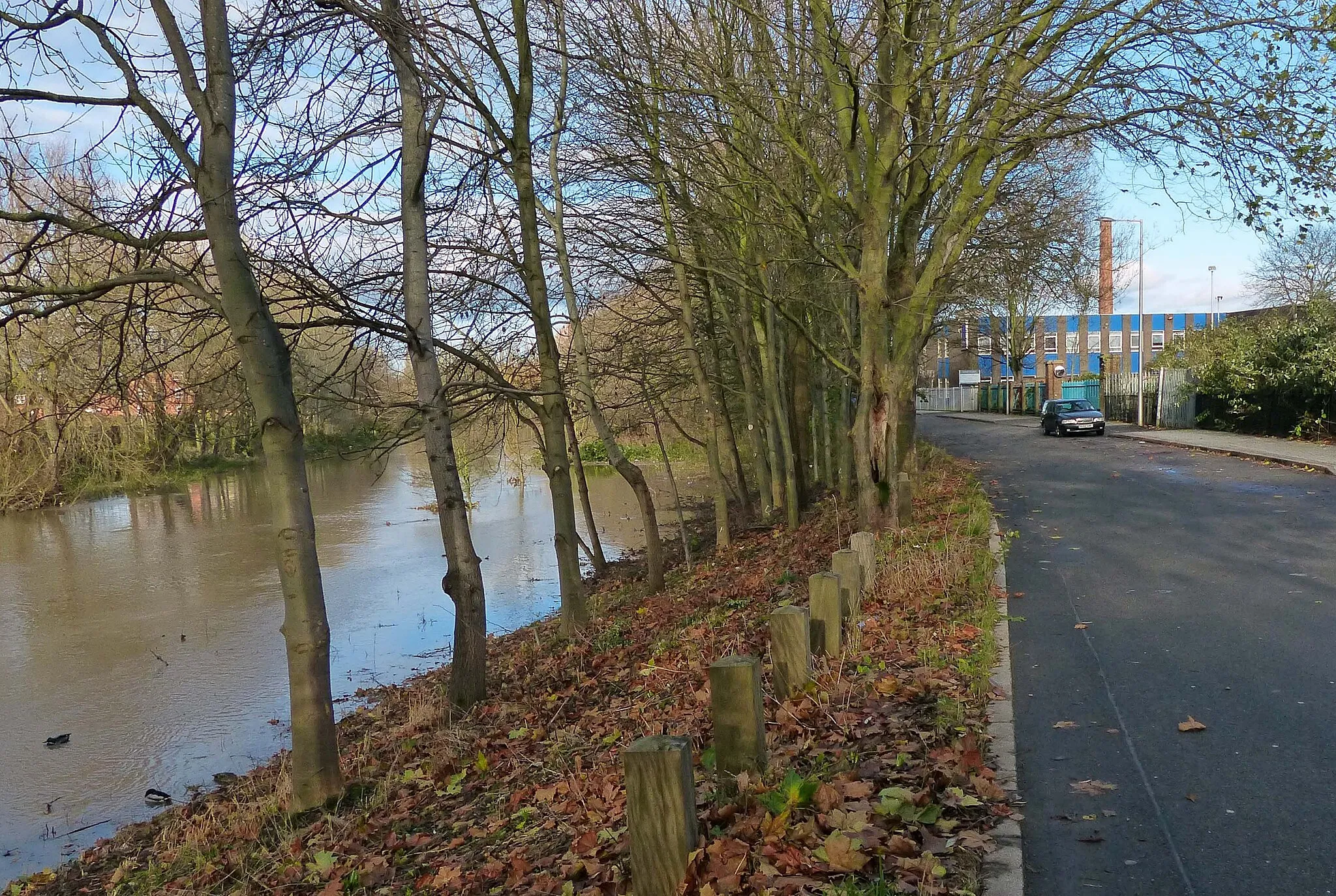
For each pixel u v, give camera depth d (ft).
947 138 38.88
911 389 52.65
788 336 69.77
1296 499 45.98
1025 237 54.90
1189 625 24.07
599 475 138.62
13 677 47.57
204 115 22.90
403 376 49.62
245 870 21.13
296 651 24.47
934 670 20.35
